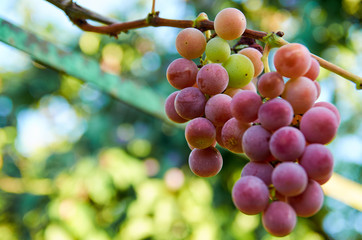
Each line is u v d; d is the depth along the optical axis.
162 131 1.01
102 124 1.05
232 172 0.93
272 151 0.31
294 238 0.93
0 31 0.46
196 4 1.04
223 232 0.89
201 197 0.90
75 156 1.05
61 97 1.20
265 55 0.36
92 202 0.93
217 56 0.36
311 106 0.33
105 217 0.92
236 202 0.31
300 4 0.97
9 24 0.47
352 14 0.96
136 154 1.00
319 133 0.32
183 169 0.96
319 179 0.32
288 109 0.32
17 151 1.21
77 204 0.90
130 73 1.09
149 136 1.01
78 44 1.14
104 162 0.94
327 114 0.32
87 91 1.15
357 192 0.64
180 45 0.37
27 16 1.13
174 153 0.99
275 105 0.32
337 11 0.95
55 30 1.15
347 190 0.64
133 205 0.90
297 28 0.98
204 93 0.36
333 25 0.95
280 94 0.33
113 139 1.04
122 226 0.90
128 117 1.06
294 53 0.33
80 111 1.19
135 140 1.01
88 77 0.54
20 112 1.20
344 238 1.05
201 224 0.88
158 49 1.11
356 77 0.37
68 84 1.17
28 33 0.48
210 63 0.36
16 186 1.11
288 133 0.31
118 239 0.89
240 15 0.36
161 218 0.88
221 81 0.35
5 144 1.17
